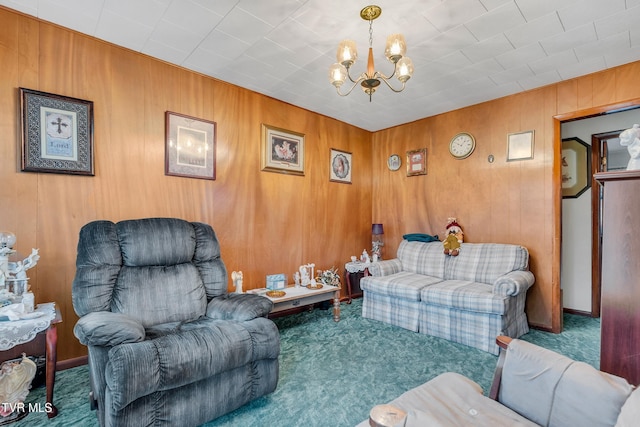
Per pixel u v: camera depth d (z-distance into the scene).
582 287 3.73
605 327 1.20
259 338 1.79
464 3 1.97
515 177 3.37
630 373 1.14
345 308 3.90
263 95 3.47
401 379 2.15
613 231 1.19
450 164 3.91
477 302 2.67
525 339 2.88
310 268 3.86
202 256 2.37
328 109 3.90
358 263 4.19
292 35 2.35
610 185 1.21
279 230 3.62
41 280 2.18
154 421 1.45
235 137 3.23
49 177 2.21
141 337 1.61
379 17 2.12
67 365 2.25
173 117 2.79
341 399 1.91
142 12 2.09
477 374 2.23
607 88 2.83
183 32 2.32
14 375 1.72
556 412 1.04
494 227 3.51
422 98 3.53
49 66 2.21
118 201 2.50
